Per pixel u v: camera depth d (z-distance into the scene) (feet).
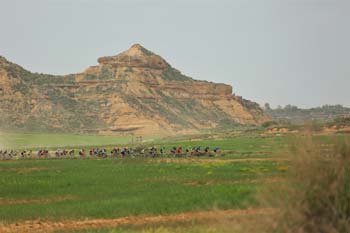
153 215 380.78
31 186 583.99
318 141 204.13
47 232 331.16
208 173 654.94
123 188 549.54
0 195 520.42
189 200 423.23
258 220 197.26
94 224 357.20
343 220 191.42
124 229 330.54
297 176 196.75
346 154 197.77
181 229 314.96
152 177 650.84
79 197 499.10
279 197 195.52
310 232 193.26
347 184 194.29
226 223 211.82
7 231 338.34
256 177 591.37
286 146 208.44
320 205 193.26
